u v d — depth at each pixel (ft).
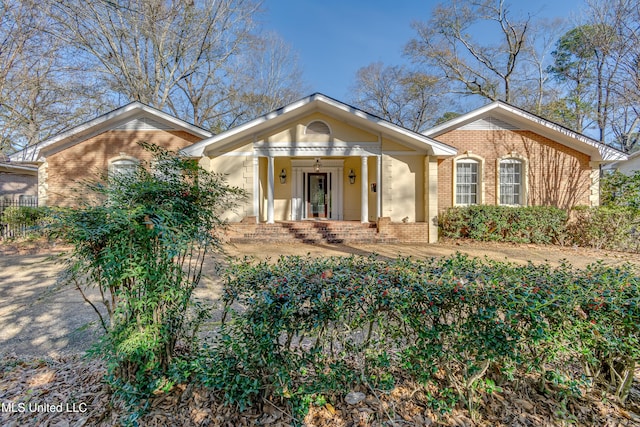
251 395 7.82
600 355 8.29
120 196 8.12
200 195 9.08
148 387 8.00
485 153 42.75
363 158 39.91
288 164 49.08
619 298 7.25
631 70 41.09
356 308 7.38
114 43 55.47
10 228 35.09
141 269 7.67
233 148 39.24
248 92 82.53
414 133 36.86
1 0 36.50
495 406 7.99
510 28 74.69
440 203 42.37
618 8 43.04
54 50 41.96
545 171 42.57
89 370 10.06
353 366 8.75
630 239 33.94
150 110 39.52
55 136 38.29
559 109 59.47
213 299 16.51
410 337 8.25
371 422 7.57
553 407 7.93
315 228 38.81
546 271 8.98
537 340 7.00
